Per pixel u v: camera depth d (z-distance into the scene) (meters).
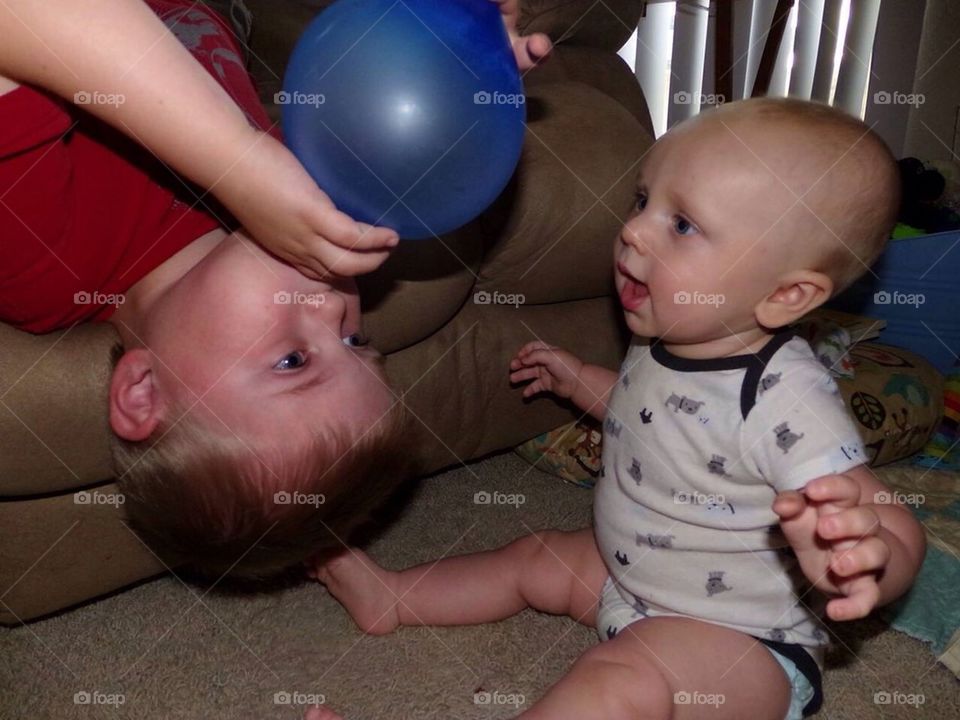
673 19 2.38
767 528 0.79
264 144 0.65
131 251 0.79
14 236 0.69
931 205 1.60
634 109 1.77
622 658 0.76
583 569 0.93
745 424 0.77
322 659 0.89
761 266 0.77
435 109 0.61
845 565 0.61
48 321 0.76
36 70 0.63
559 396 1.14
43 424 0.74
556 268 1.06
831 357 1.25
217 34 0.96
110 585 0.91
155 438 0.75
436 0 0.64
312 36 0.65
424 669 0.88
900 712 0.83
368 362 0.79
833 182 0.76
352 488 0.78
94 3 0.61
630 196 1.05
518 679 0.86
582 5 1.68
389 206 0.66
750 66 2.50
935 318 1.50
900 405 1.22
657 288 0.80
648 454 0.84
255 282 0.73
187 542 0.80
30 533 0.83
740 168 0.76
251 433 0.73
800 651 0.80
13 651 0.89
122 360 0.74
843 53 2.40
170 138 0.64
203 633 0.92
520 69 0.70
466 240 0.96
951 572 0.93
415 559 1.03
